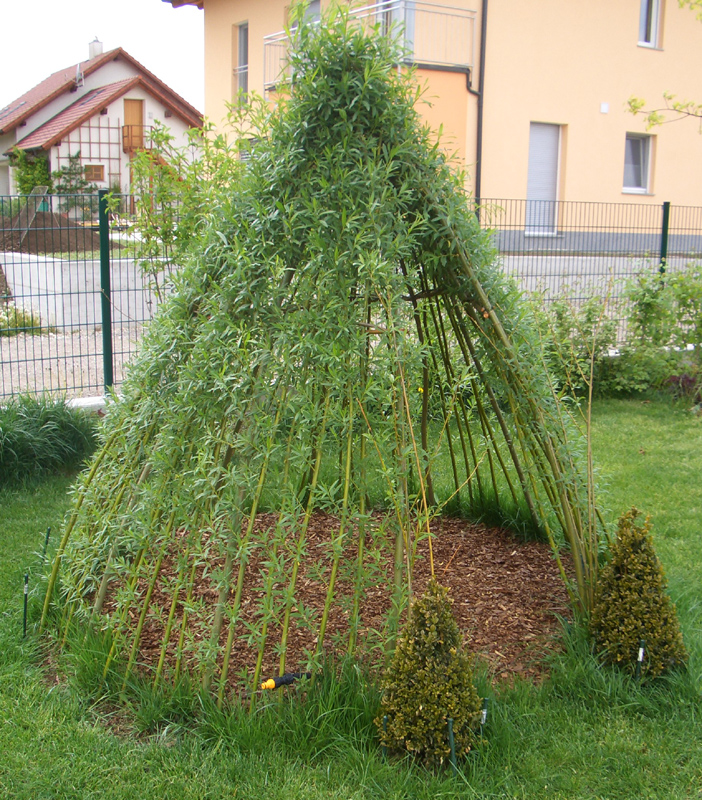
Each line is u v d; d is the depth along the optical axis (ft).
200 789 9.29
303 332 10.80
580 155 54.29
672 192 59.72
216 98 62.59
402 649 9.89
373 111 11.07
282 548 11.10
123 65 109.29
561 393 13.16
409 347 10.99
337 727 10.12
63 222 41.91
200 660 10.73
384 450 10.68
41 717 10.70
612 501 19.54
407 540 10.75
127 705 10.75
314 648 12.07
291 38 11.38
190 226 18.65
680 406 30.09
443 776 9.47
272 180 11.24
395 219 11.27
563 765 9.83
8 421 21.44
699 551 16.33
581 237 47.91
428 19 45.78
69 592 12.92
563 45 51.60
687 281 30.50
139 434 12.49
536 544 16.61
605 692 11.09
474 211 13.35
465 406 18.13
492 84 49.08
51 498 20.21
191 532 11.16
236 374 10.82
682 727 10.55
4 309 39.09
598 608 11.97
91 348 38.04
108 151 92.58
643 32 56.34
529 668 11.86
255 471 10.96
